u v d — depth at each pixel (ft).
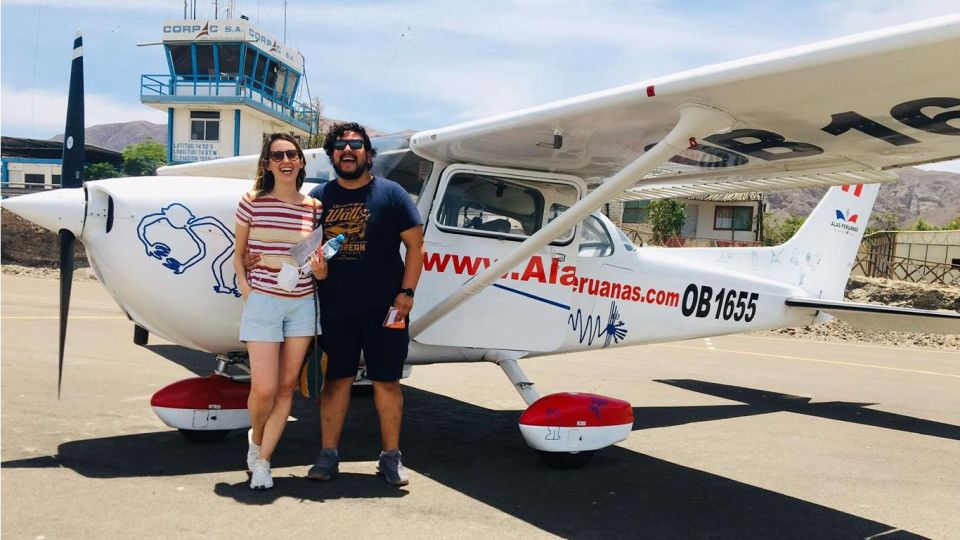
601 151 12.62
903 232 87.66
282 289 9.48
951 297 48.34
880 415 18.21
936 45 7.45
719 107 9.96
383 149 13.74
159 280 10.90
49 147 117.60
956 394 22.27
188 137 87.30
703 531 9.29
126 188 10.89
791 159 12.85
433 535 8.48
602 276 15.20
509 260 11.28
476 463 11.98
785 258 19.66
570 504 10.05
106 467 10.23
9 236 52.03
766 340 38.42
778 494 11.11
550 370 23.16
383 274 10.04
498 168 13.52
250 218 9.63
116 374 17.12
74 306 31.53
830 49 8.12
